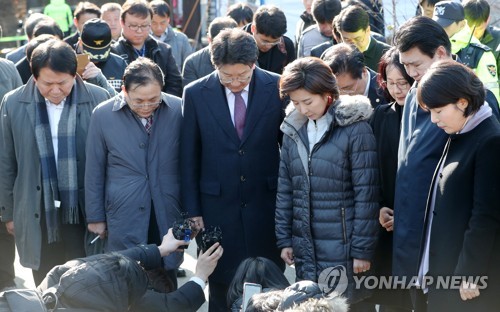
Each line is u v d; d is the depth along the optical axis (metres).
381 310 5.07
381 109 4.64
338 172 4.48
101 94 5.28
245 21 8.46
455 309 3.86
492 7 8.05
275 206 4.91
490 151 3.68
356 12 5.82
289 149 4.64
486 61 5.59
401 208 4.14
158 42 7.34
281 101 4.91
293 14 10.24
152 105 4.79
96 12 7.59
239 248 4.95
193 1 12.98
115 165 4.94
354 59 4.88
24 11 13.11
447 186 3.83
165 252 4.35
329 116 4.48
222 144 4.88
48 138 5.14
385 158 4.58
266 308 3.17
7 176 5.27
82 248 5.27
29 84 5.20
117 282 3.35
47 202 5.14
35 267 5.21
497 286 3.77
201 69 7.04
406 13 7.86
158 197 4.94
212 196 4.92
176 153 4.99
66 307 3.28
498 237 3.74
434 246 3.90
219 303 5.07
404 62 4.20
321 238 4.54
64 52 5.00
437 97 3.67
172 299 3.99
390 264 4.70
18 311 3.16
